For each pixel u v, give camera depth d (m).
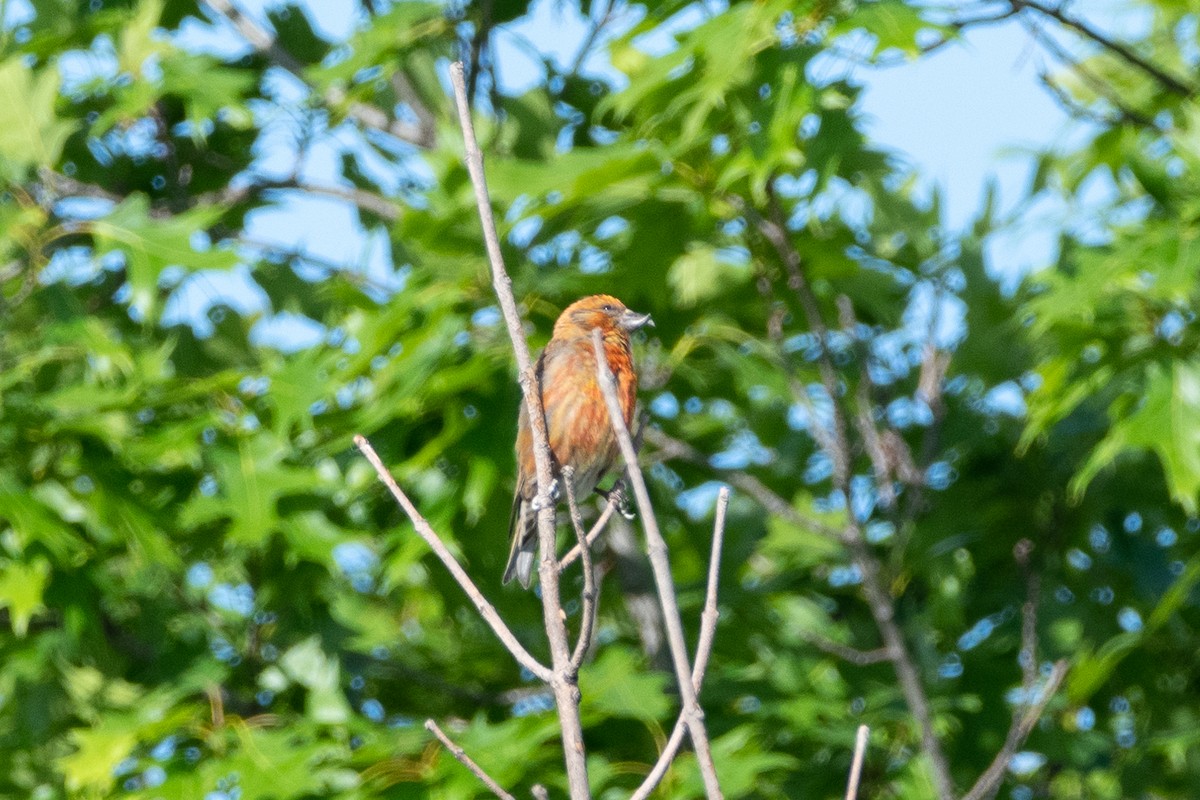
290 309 15.38
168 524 12.18
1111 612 14.15
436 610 15.91
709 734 12.36
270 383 11.80
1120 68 15.62
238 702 13.02
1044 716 13.62
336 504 13.02
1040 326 10.85
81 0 15.73
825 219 14.14
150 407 12.56
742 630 14.05
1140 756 13.11
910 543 13.46
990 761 13.33
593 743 12.02
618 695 10.96
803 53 10.83
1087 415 13.89
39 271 12.61
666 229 12.63
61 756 13.53
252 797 10.35
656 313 13.62
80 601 12.13
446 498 12.08
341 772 10.96
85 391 12.26
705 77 10.83
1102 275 10.72
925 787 12.11
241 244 15.54
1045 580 14.07
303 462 12.50
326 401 12.70
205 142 15.32
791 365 12.52
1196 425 11.02
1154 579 13.81
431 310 11.67
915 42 10.03
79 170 16.02
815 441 14.99
